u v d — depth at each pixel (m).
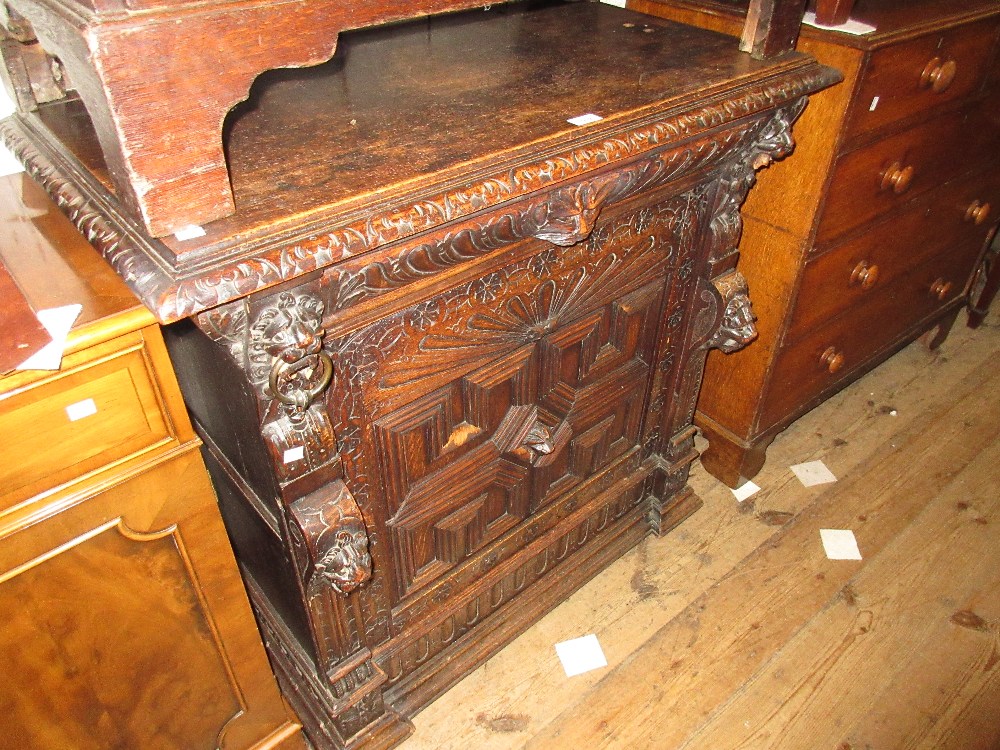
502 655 1.44
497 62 1.10
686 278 1.29
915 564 1.62
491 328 1.03
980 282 2.31
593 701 1.36
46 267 0.77
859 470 1.86
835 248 1.50
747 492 1.80
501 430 1.18
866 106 1.29
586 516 1.45
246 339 0.74
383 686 1.26
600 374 1.28
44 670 0.85
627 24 1.29
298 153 0.82
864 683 1.39
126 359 0.73
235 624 1.01
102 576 0.84
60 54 0.65
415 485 1.09
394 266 0.80
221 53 0.62
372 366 0.92
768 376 1.61
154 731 1.02
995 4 1.40
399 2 0.71
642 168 0.97
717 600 1.54
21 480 0.72
